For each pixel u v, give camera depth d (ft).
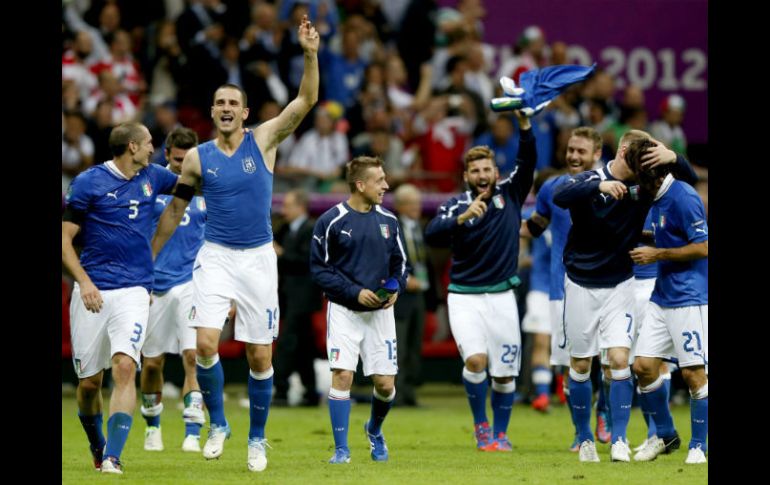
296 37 175.32
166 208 77.82
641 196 80.94
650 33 194.49
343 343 81.05
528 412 131.03
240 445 96.68
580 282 82.69
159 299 91.15
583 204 81.15
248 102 164.45
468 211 88.33
